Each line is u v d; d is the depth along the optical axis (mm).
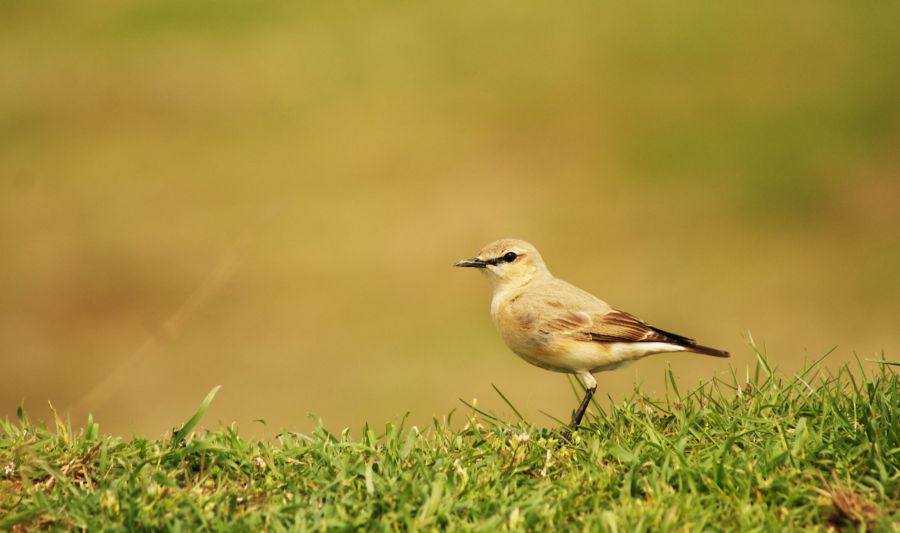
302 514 6648
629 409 8258
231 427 8016
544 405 15195
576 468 7285
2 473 7348
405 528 6637
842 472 7035
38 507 6816
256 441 7887
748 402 8242
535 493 6879
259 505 6906
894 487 6840
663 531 6410
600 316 9422
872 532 6453
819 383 8734
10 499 6992
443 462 7332
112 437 7816
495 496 6898
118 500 6781
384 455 7473
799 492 6758
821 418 7688
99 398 16984
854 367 16422
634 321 9438
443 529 6645
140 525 6613
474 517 6668
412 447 7633
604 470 7223
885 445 7164
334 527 6535
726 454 7312
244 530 6547
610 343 9352
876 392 7789
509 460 7445
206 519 6660
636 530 6371
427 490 6883
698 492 6945
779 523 6508
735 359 16578
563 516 6672
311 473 7316
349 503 6816
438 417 15156
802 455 7160
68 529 6621
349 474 7230
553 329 9414
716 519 6625
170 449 7520
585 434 8062
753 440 7590
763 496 6805
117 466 7422
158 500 6816
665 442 7504
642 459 7340
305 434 8031
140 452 7523
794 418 7828
